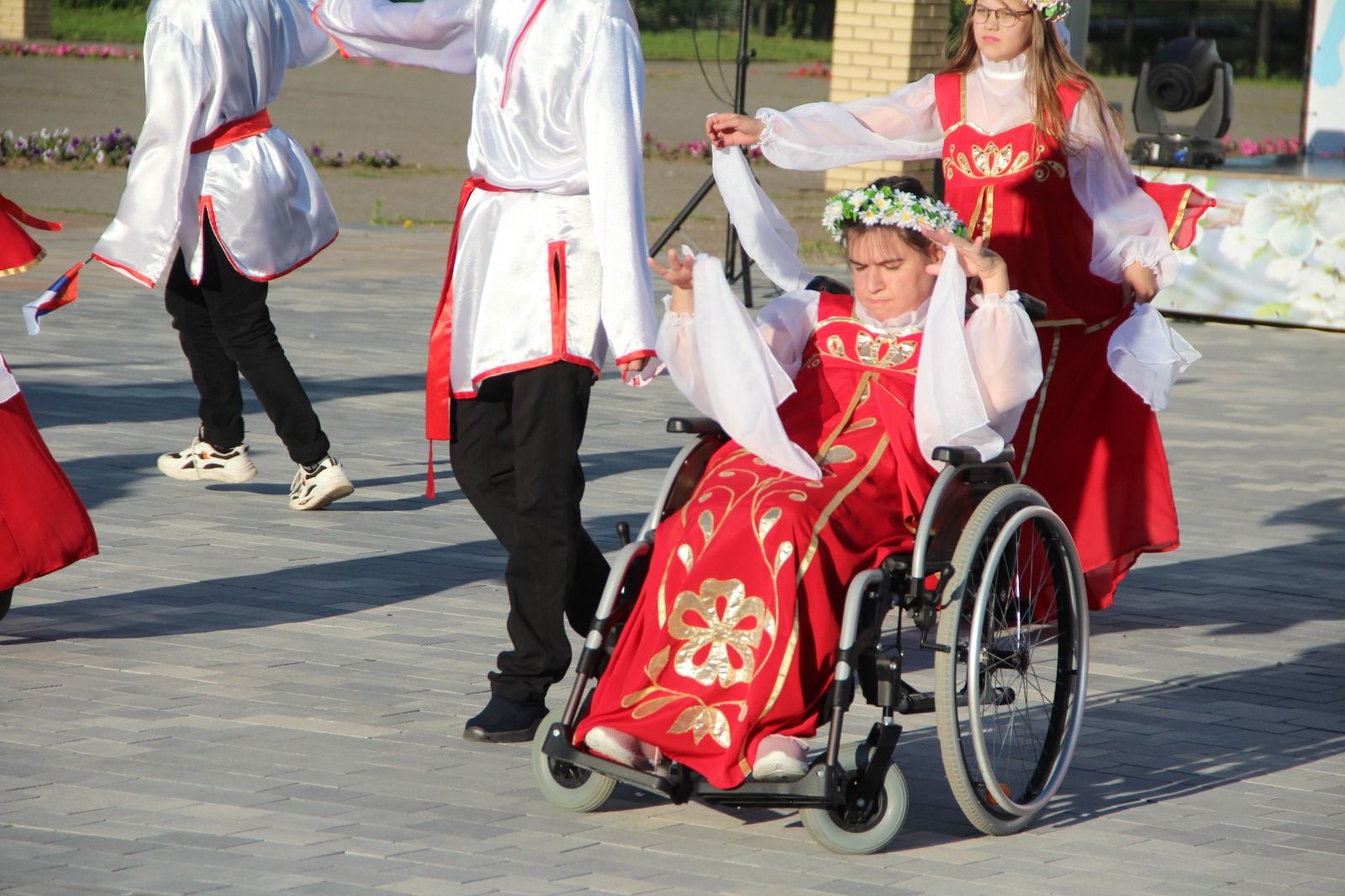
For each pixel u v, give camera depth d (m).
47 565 8.88
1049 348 9.92
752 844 6.94
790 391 7.24
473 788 7.39
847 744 7.26
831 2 88.50
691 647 6.72
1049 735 7.45
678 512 7.02
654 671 6.74
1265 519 13.18
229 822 6.85
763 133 9.53
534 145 7.92
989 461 7.16
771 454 7.03
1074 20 21.56
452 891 6.29
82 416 14.92
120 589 10.12
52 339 18.50
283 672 8.81
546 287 7.88
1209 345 21.86
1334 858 6.96
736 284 24.39
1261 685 9.30
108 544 11.07
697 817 7.21
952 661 6.81
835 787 6.61
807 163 9.70
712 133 9.44
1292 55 66.88
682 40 81.12
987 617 7.30
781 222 9.35
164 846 6.58
